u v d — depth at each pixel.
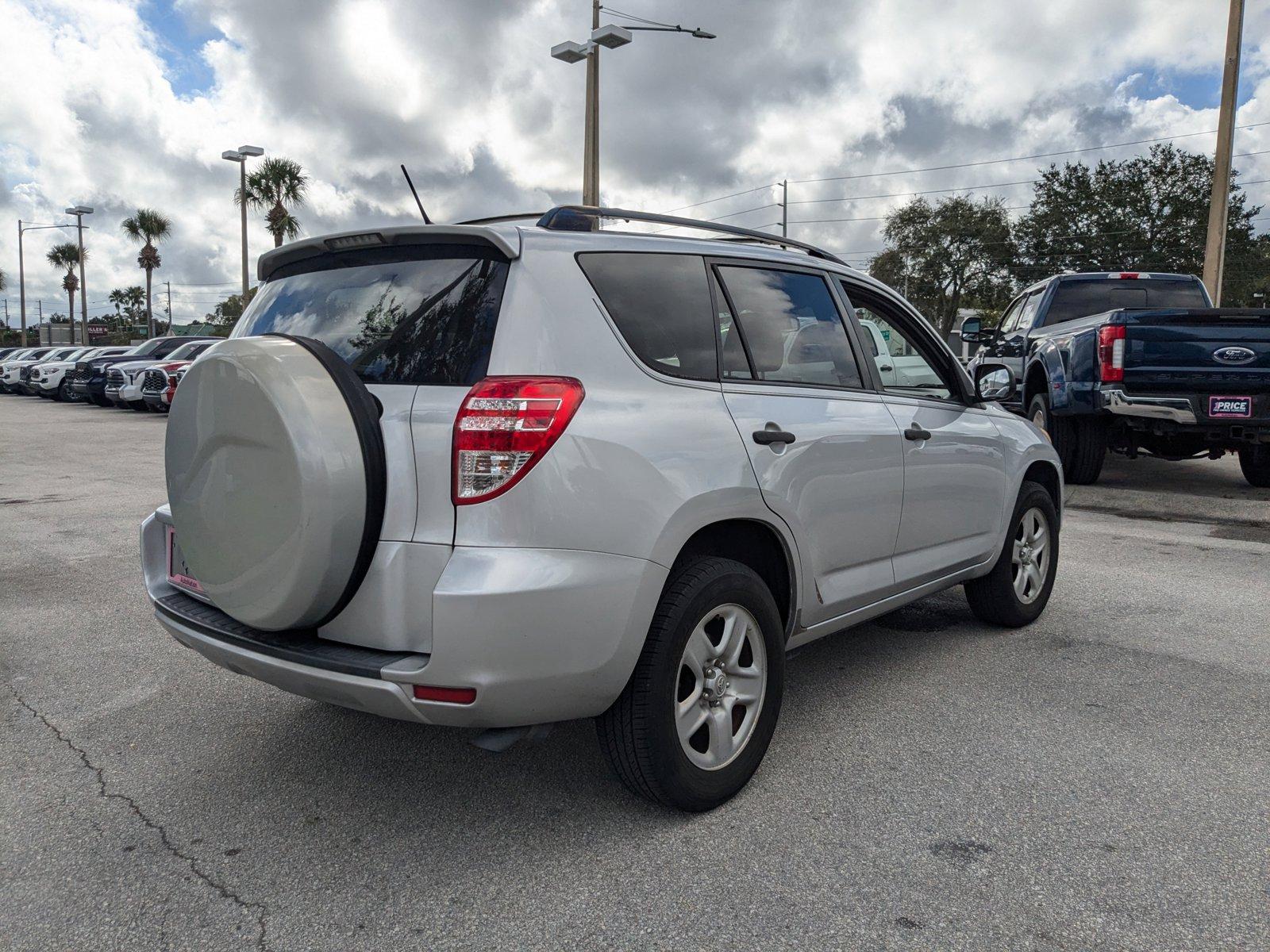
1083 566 6.10
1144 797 2.88
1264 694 3.76
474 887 2.41
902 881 2.42
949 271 56.09
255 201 40.12
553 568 2.34
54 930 2.24
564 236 2.68
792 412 3.12
